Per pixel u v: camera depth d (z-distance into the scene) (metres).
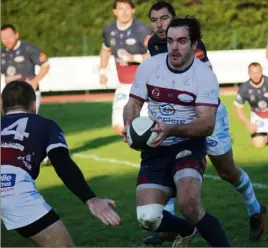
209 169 25.30
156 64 13.91
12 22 62.91
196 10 63.94
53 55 62.25
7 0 62.62
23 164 12.40
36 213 12.21
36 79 26.81
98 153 29.97
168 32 13.59
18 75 27.14
